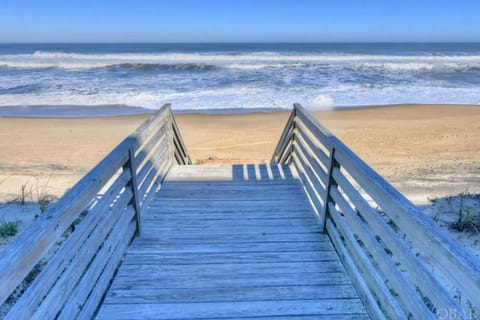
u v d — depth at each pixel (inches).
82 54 1249.4
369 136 343.0
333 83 633.6
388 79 681.0
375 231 66.0
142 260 91.0
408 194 160.9
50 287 50.4
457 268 40.5
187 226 110.3
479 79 680.4
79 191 61.0
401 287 55.4
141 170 113.9
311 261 90.7
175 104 485.4
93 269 70.4
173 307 74.2
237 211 121.2
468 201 147.4
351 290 79.4
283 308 74.1
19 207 145.7
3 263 39.8
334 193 95.2
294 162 165.9
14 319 41.2
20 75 735.7
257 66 837.8
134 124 396.5
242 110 457.4
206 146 321.4
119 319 70.6
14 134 353.7
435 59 1058.1
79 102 498.0
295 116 157.9
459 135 339.9
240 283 82.0
